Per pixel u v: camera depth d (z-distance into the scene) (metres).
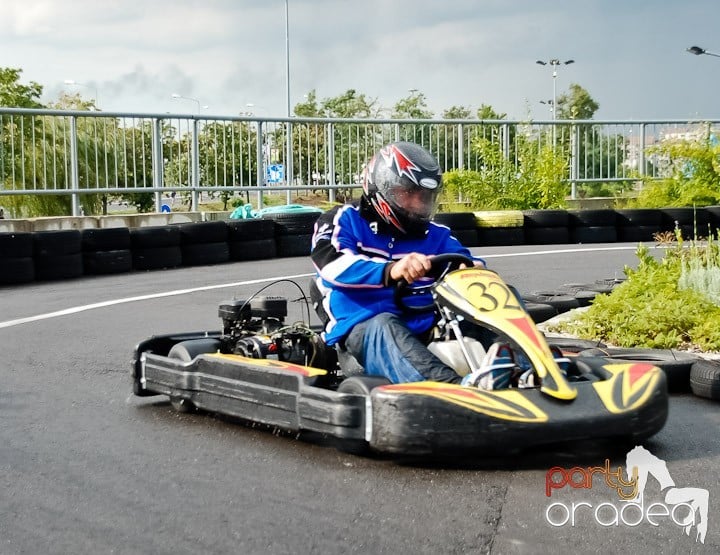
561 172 15.97
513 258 11.80
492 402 3.42
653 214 14.55
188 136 14.38
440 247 4.52
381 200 4.29
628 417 3.53
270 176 15.14
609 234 14.43
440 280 4.04
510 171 16.06
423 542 2.93
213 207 14.89
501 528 3.04
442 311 4.07
